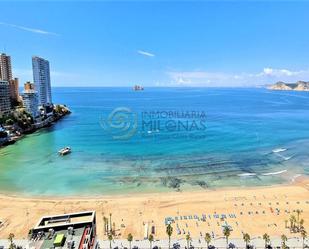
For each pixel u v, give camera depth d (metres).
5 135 162.50
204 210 78.25
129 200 85.75
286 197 86.00
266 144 152.25
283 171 112.25
